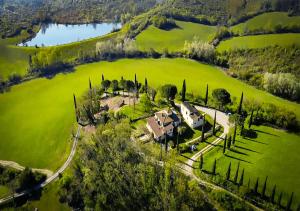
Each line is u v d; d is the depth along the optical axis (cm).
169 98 17162
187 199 11175
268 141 14088
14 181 13325
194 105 17362
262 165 12612
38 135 16425
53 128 16800
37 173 13688
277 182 11825
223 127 15262
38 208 12388
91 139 14462
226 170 12338
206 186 11744
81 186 12631
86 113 16562
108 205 11769
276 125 15262
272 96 19800
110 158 13225
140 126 15225
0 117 18362
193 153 13425
